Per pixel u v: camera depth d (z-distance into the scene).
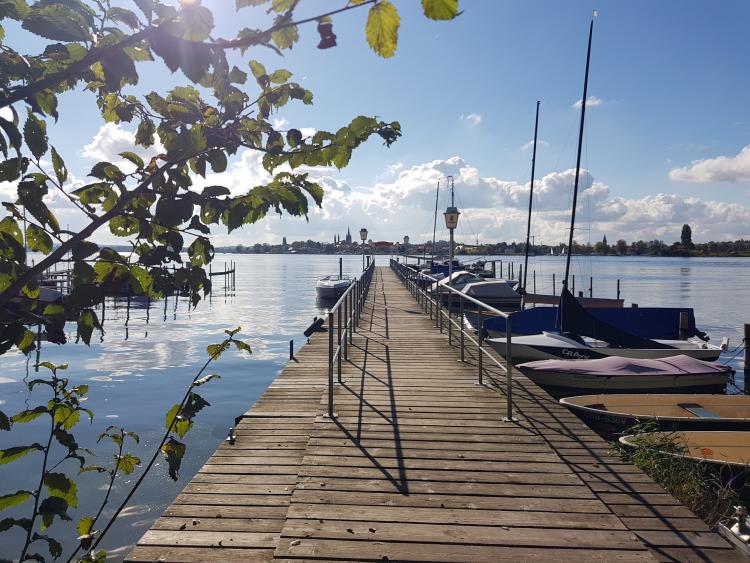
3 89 1.20
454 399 6.75
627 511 3.98
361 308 17.77
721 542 3.55
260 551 3.32
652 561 3.16
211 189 1.48
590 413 8.07
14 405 13.28
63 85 1.46
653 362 11.70
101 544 6.42
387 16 1.13
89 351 21.34
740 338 24.52
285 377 8.16
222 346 2.01
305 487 4.12
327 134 1.60
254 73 1.70
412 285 23.69
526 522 3.61
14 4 1.21
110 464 8.74
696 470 5.68
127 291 1.42
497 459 4.76
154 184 1.48
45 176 1.38
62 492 1.67
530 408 6.41
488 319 17.31
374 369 8.66
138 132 1.65
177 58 1.17
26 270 1.35
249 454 5.01
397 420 5.85
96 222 1.38
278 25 1.18
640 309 17.45
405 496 3.99
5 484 8.16
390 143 1.63
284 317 34.28
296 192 1.60
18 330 1.27
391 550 3.23
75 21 1.25
